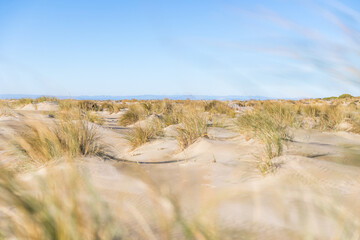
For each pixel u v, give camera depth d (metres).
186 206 2.14
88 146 4.67
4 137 5.51
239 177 3.24
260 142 4.67
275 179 2.97
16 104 17.20
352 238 1.52
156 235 1.75
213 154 4.43
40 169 3.55
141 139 6.06
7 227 1.70
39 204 1.51
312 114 8.74
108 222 1.71
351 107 9.06
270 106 8.30
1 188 1.59
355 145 4.25
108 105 18.25
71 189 1.65
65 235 1.42
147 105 12.61
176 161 4.34
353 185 2.53
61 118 5.00
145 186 2.82
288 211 2.11
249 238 1.77
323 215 1.95
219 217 2.10
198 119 6.28
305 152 4.01
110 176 3.42
